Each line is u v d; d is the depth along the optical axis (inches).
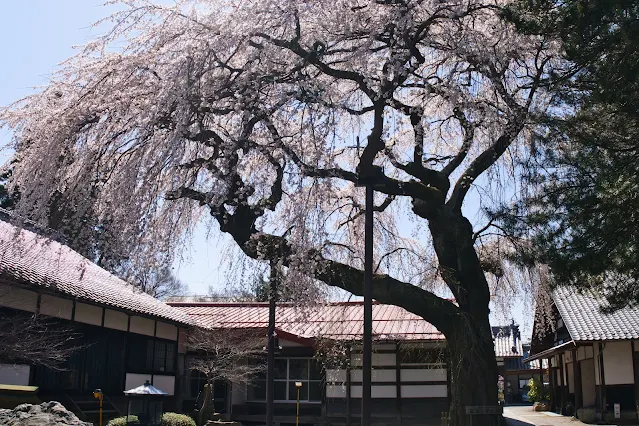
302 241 337.4
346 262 438.0
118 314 657.0
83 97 350.3
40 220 341.1
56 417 283.1
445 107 457.1
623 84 304.8
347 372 722.2
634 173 318.3
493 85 395.5
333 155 390.0
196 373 816.3
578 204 322.7
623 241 316.8
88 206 339.9
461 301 400.8
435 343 693.9
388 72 359.6
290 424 741.3
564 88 368.8
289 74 363.9
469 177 404.8
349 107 391.5
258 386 780.6
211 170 356.8
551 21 333.1
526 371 1562.5
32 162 343.9
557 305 778.2
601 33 312.2
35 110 363.3
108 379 630.5
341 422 719.1
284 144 351.9
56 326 549.3
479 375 378.6
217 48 344.2
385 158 468.1
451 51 387.5
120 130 349.1
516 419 814.5
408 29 363.6
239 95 350.0
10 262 481.7
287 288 359.3
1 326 457.7
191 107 344.2
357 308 808.3
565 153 349.1
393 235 485.7
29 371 507.2
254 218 373.7
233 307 901.2
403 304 388.5
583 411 756.0
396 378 709.9
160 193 345.4
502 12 357.1
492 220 365.4
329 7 359.6
